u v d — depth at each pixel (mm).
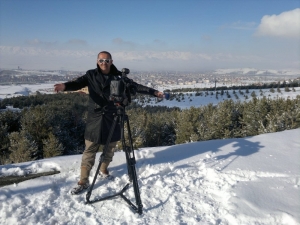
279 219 2502
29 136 8625
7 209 2713
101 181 3377
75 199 2957
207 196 2988
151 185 3256
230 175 3422
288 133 5246
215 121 9555
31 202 2879
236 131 9148
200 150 4352
